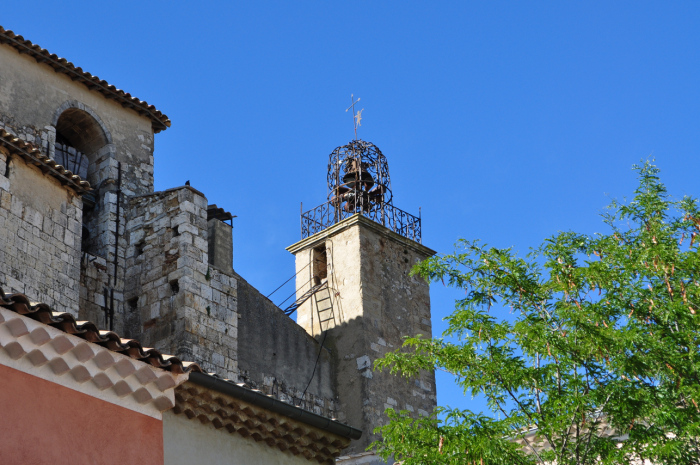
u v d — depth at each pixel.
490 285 20.31
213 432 17.11
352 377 33.94
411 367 20.58
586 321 19.16
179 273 28.58
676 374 18.92
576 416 18.73
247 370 30.66
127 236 30.19
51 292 25.69
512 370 19.50
